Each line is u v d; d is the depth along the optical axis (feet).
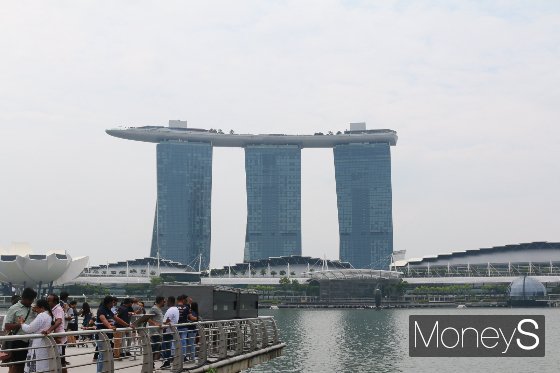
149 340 87.04
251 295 189.98
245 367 131.54
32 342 72.02
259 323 152.15
